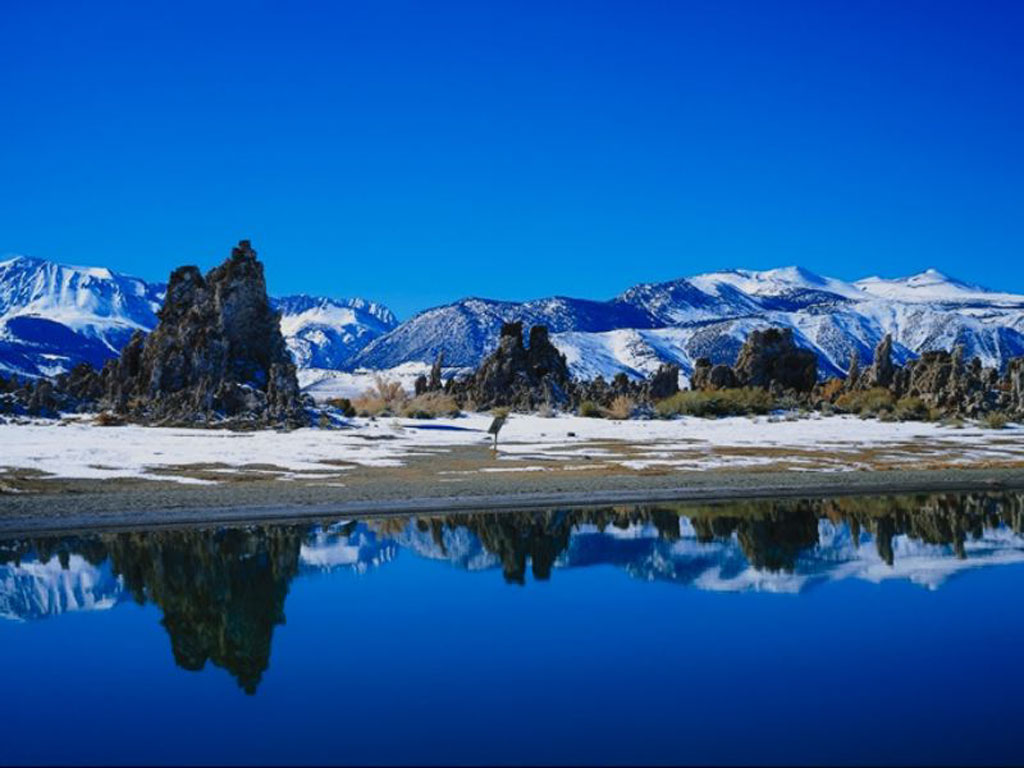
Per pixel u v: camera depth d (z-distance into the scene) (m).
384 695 15.02
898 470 44.72
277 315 78.31
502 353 98.88
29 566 24.48
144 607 20.75
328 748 12.93
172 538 28.14
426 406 86.00
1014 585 22.55
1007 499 36.75
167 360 71.50
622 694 15.01
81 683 15.78
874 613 19.95
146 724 13.85
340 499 34.66
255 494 35.44
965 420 77.50
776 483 39.75
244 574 23.75
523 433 66.56
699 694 15.01
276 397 67.94
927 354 96.62
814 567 24.62
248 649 17.47
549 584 22.64
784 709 14.32
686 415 84.81
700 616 19.66
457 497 35.44
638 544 27.58
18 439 51.34
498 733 13.38
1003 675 15.86
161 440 53.69
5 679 15.86
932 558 25.72
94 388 78.31
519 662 16.61
